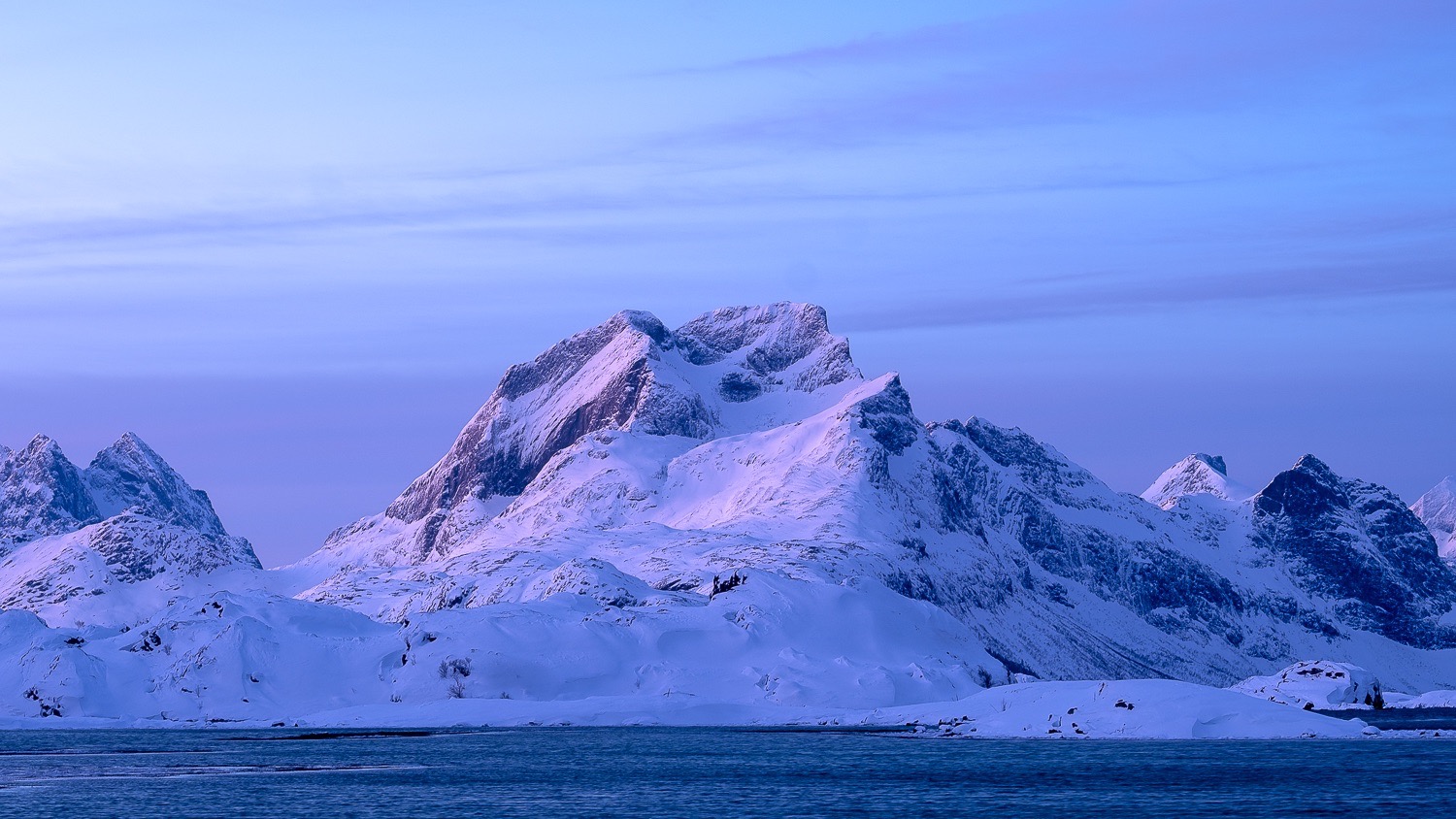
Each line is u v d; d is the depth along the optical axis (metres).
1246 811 164.00
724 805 170.25
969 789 184.00
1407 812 162.38
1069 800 173.88
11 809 165.38
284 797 176.38
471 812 164.75
